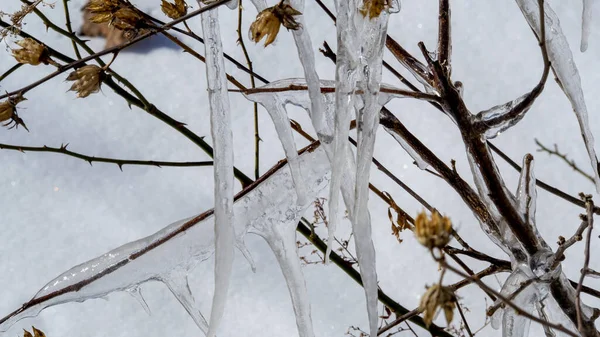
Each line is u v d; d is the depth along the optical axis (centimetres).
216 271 106
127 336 145
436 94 110
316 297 146
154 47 166
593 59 156
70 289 117
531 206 114
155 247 116
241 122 158
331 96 110
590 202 107
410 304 145
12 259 149
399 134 117
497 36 159
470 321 141
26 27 167
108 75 126
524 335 114
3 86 161
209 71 107
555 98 154
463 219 148
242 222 116
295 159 113
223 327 145
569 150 150
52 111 159
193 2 168
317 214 132
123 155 157
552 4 160
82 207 153
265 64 161
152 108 128
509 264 117
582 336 102
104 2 114
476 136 109
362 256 107
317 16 164
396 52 117
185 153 157
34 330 114
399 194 150
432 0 163
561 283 113
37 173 155
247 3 169
